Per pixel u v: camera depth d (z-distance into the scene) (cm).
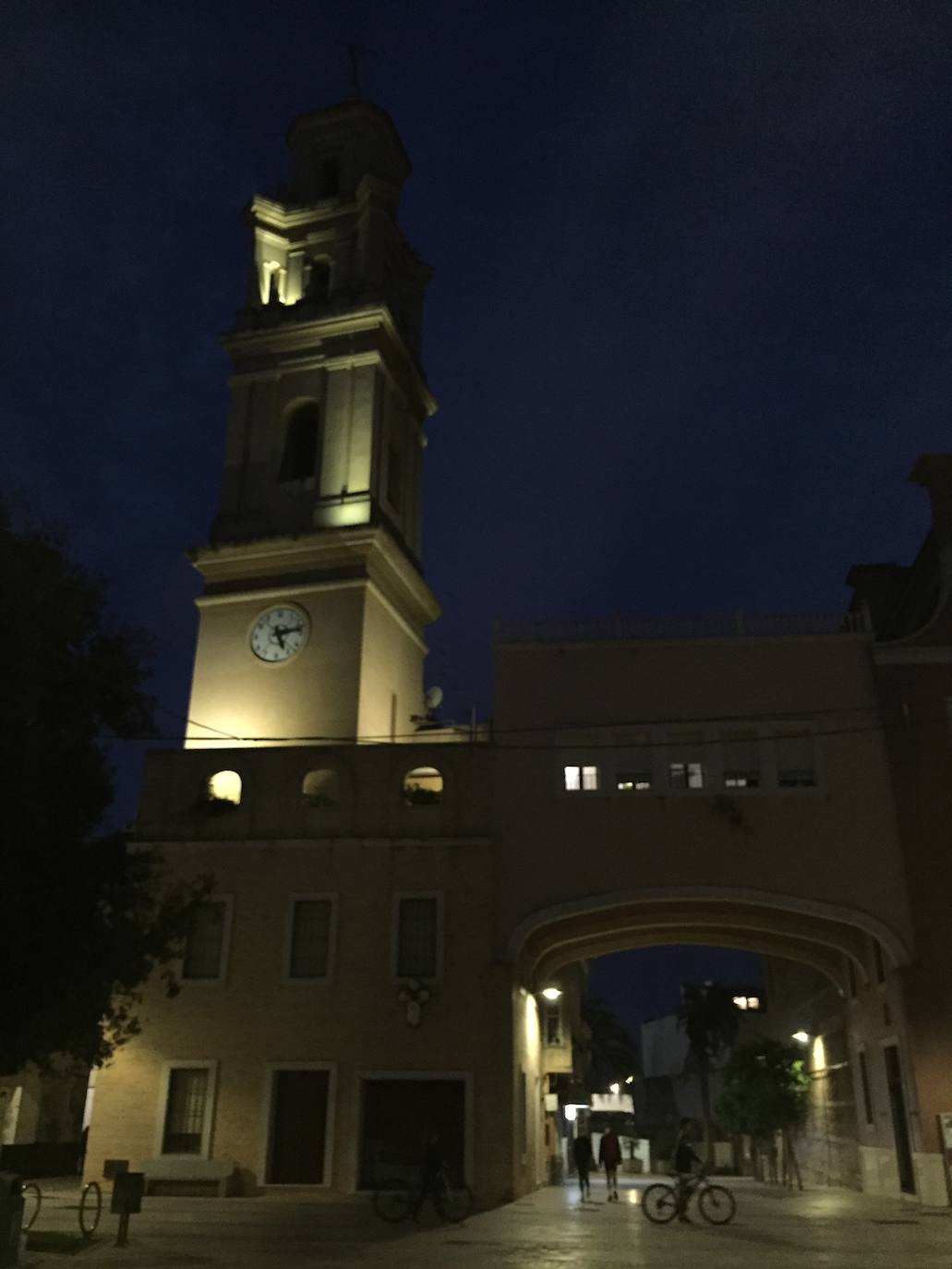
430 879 2889
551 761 2978
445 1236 1953
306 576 3662
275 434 3941
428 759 3009
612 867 2866
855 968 3200
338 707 3438
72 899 1680
